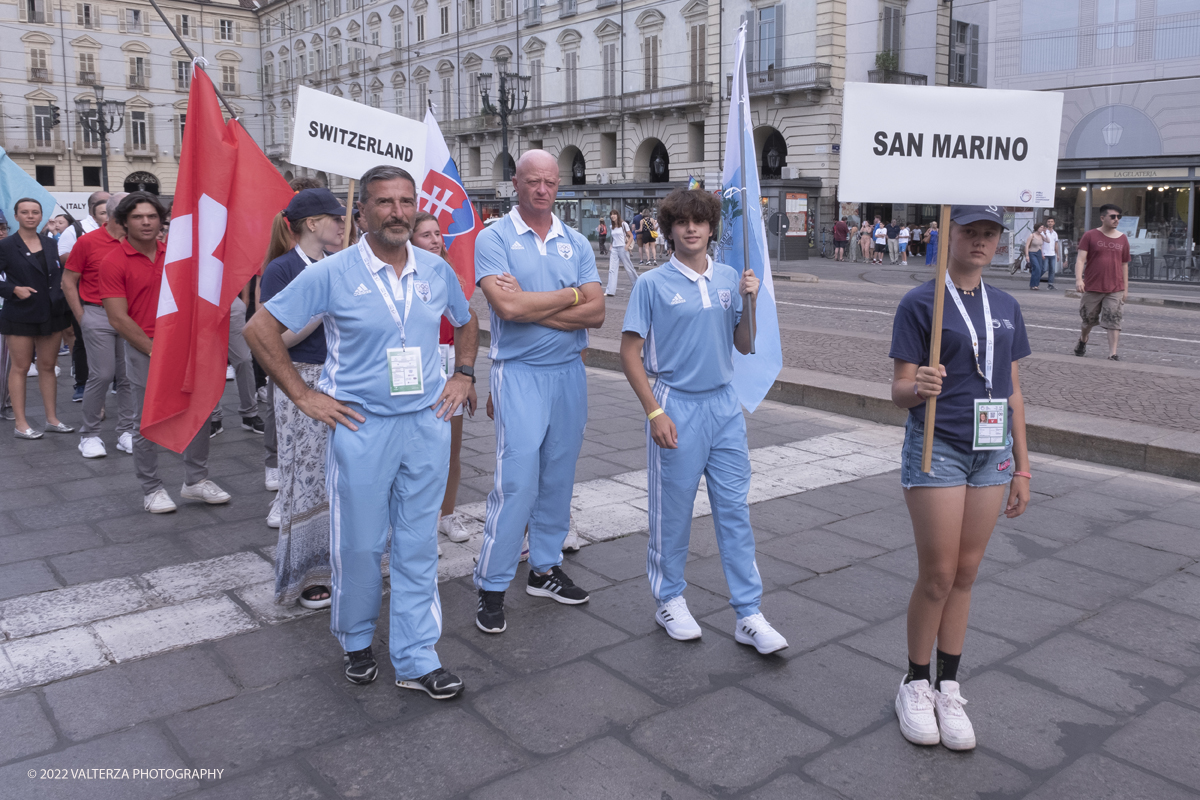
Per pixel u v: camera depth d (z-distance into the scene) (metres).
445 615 3.73
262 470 5.84
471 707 3.01
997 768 2.69
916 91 2.65
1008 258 26.73
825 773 2.66
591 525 4.79
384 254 3.01
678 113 36.31
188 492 5.14
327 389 3.06
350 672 3.16
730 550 3.45
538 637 3.53
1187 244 21.61
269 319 2.92
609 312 14.53
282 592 3.73
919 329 2.71
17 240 6.54
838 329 12.37
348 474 3.01
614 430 6.88
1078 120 23.25
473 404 4.41
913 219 33.69
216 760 2.70
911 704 2.85
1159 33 21.62
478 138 45.66
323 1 55.53
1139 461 5.75
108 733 2.84
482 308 14.34
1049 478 5.61
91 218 8.68
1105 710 3.01
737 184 3.68
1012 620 3.66
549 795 2.54
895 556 4.34
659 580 3.55
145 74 57.97
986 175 2.68
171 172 59.47
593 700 3.05
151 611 3.71
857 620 3.67
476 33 45.09
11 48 54.19
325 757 2.72
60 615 3.66
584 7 39.28
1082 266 9.59
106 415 7.55
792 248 31.09
